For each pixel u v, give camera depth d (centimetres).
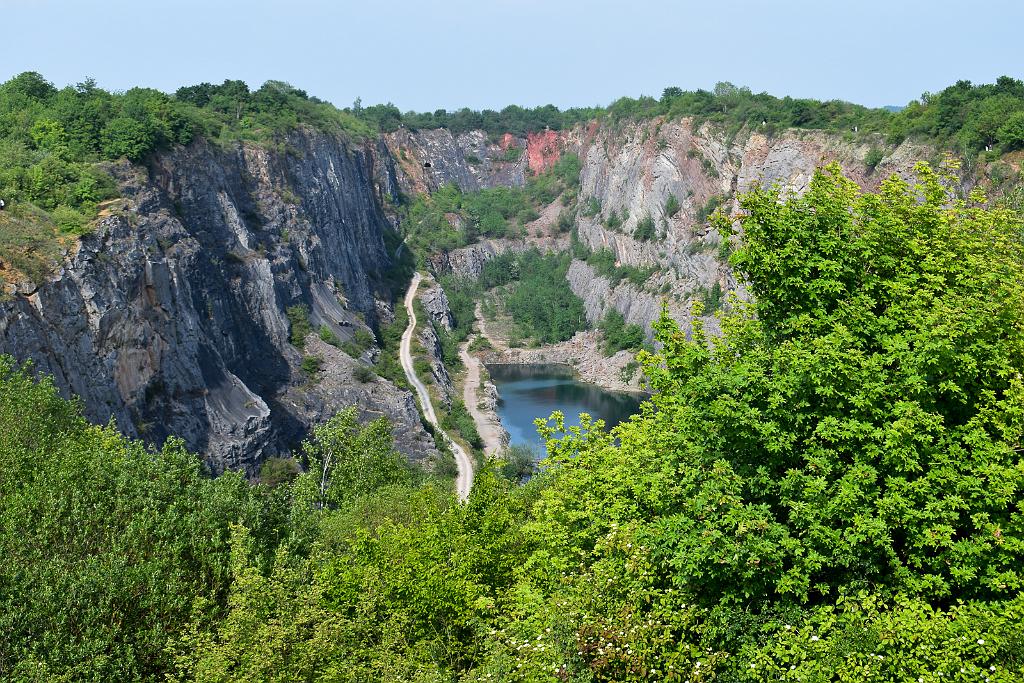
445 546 2316
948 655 1556
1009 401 1727
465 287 18825
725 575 1744
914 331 1828
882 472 1759
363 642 2134
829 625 1630
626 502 2003
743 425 1802
